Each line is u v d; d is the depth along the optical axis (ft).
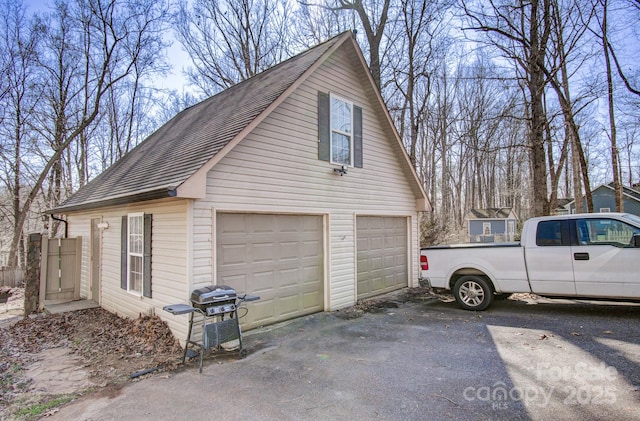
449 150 96.07
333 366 14.24
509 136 87.35
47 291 28.81
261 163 20.08
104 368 14.84
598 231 19.84
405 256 32.73
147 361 15.38
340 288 24.98
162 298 18.67
